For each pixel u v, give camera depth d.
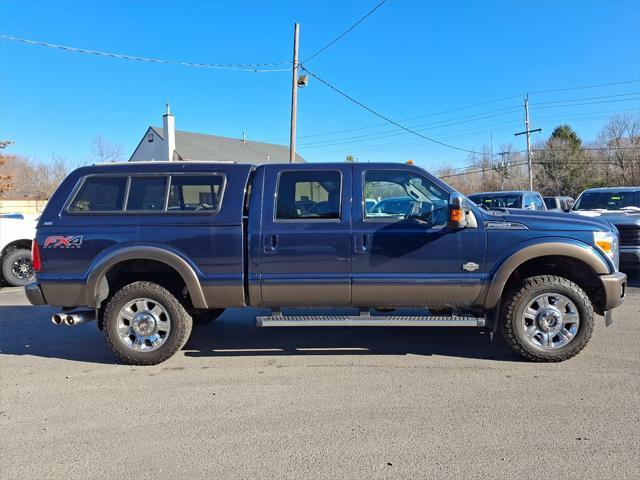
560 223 4.54
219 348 5.34
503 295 4.72
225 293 4.68
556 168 57.81
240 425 3.48
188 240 4.63
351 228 4.57
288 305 4.75
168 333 4.77
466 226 4.47
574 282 4.82
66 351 5.38
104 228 4.67
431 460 2.95
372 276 4.58
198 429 3.43
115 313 4.75
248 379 4.39
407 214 4.68
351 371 4.54
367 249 4.56
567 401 3.76
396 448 3.11
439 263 4.55
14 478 2.85
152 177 4.79
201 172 4.77
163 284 4.90
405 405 3.76
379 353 5.06
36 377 4.54
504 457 2.97
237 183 4.73
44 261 4.71
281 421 3.53
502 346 5.20
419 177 4.69
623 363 4.57
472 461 2.93
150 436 3.34
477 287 4.55
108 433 3.39
